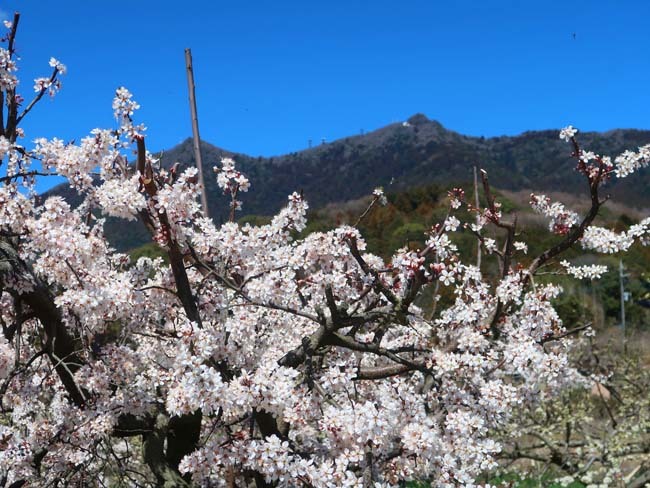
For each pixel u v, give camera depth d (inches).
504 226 181.8
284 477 134.1
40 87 208.2
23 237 197.5
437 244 159.0
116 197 154.8
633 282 974.4
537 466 338.3
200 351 138.0
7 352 180.2
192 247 169.2
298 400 148.4
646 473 284.0
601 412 410.0
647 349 594.2
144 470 217.8
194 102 236.2
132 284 165.2
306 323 193.5
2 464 178.1
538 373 157.1
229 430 163.9
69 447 185.0
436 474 143.8
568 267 185.9
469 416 150.9
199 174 219.9
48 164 176.4
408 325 166.9
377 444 139.4
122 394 181.5
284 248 161.8
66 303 159.9
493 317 171.8
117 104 169.5
